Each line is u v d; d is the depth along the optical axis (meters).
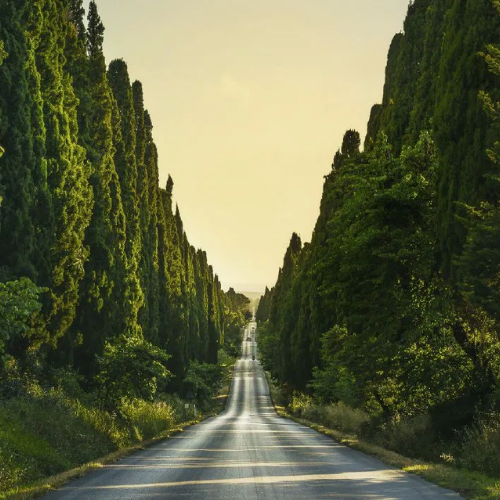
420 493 12.70
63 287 33.72
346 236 26.67
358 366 32.44
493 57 21.03
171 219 90.56
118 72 60.53
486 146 20.58
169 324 74.75
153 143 74.69
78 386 33.97
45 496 12.62
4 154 27.98
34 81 31.22
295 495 12.41
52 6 35.84
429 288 25.34
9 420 19.64
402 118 37.44
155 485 14.05
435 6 35.34
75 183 35.34
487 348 24.19
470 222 19.61
